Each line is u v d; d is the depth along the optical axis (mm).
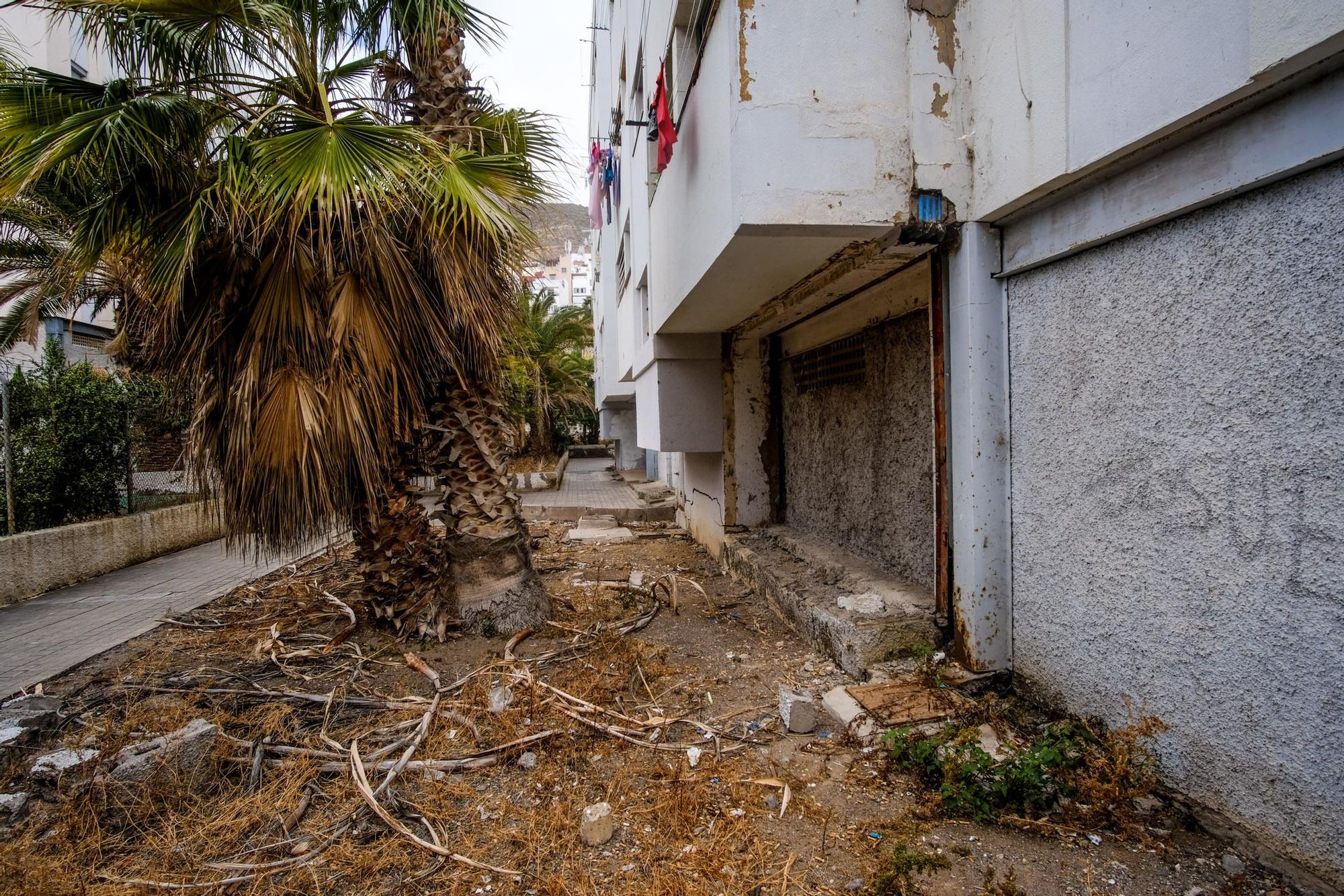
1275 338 2012
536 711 3342
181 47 4078
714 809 2574
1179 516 2359
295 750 3018
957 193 3311
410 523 4703
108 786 2619
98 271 5512
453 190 3842
